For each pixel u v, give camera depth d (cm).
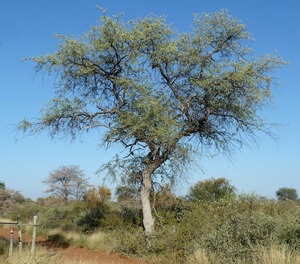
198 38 1859
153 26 1819
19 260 1266
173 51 1819
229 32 1869
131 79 1809
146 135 1788
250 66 1762
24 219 3044
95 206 2633
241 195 1656
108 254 1711
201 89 1825
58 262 1295
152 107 1716
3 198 4406
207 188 2331
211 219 1486
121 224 2034
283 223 1250
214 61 1891
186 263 1320
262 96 1780
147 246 1638
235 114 1861
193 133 1952
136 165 1883
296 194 4109
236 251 1170
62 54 1811
